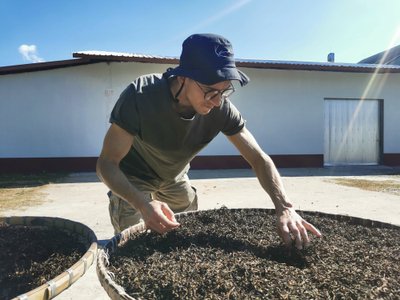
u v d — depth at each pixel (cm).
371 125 1245
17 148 1011
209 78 145
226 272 133
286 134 1172
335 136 1221
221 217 213
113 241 159
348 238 178
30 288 153
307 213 222
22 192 712
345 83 1202
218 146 1125
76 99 1031
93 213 537
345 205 593
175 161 215
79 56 954
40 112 1018
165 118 181
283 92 1162
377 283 126
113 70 1040
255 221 205
